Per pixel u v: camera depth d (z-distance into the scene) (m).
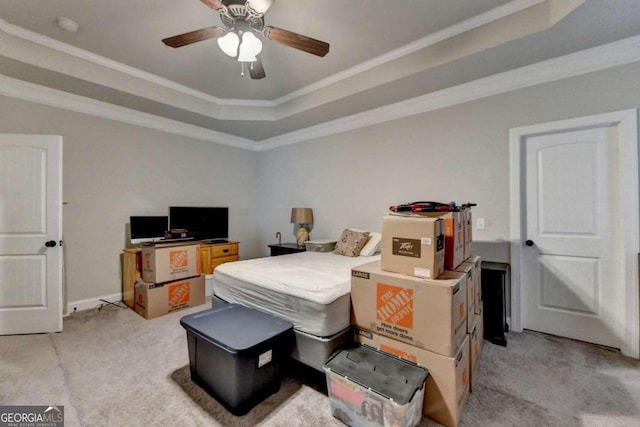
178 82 3.35
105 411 1.60
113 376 1.94
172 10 2.14
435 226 1.60
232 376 1.57
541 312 2.64
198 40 2.01
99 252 3.40
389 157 3.54
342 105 3.46
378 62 2.87
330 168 4.18
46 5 2.09
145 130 3.79
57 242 2.69
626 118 2.21
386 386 1.39
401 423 1.29
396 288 1.65
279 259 2.99
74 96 3.14
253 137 4.94
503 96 2.73
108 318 2.98
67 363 2.10
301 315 1.83
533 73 2.56
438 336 1.50
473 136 2.91
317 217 4.37
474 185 2.91
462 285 1.64
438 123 3.14
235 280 2.33
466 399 1.67
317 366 1.73
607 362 2.11
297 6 2.10
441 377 1.50
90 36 2.47
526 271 2.70
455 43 2.42
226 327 1.78
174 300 3.17
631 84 2.20
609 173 2.34
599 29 2.03
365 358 1.63
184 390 1.79
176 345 2.38
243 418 1.55
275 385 1.77
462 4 2.10
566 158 2.51
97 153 3.37
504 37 2.19
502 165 2.75
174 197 4.10
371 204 3.73
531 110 2.60
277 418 1.56
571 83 2.42
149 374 1.96
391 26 2.35
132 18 2.23
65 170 3.15
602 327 2.37
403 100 3.32
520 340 2.48
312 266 2.55
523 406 1.64
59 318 2.66
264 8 1.81
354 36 2.48
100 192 3.40
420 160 3.28
